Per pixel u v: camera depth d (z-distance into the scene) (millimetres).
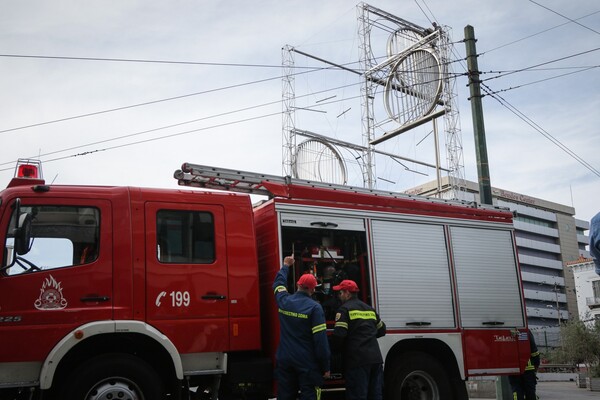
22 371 6074
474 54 13312
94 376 6180
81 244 6547
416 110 18703
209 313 6883
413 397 8266
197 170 7391
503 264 9320
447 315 8508
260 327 7344
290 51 23016
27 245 6074
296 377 6609
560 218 105688
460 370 8391
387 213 8391
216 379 6949
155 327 6574
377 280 8055
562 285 98750
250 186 8070
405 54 19234
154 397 6320
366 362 6941
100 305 6410
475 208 9328
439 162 18594
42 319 6180
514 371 8906
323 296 7730
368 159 20547
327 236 7922
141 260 6699
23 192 6504
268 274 7543
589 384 21797
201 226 7145
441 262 8703
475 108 13016
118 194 6836
